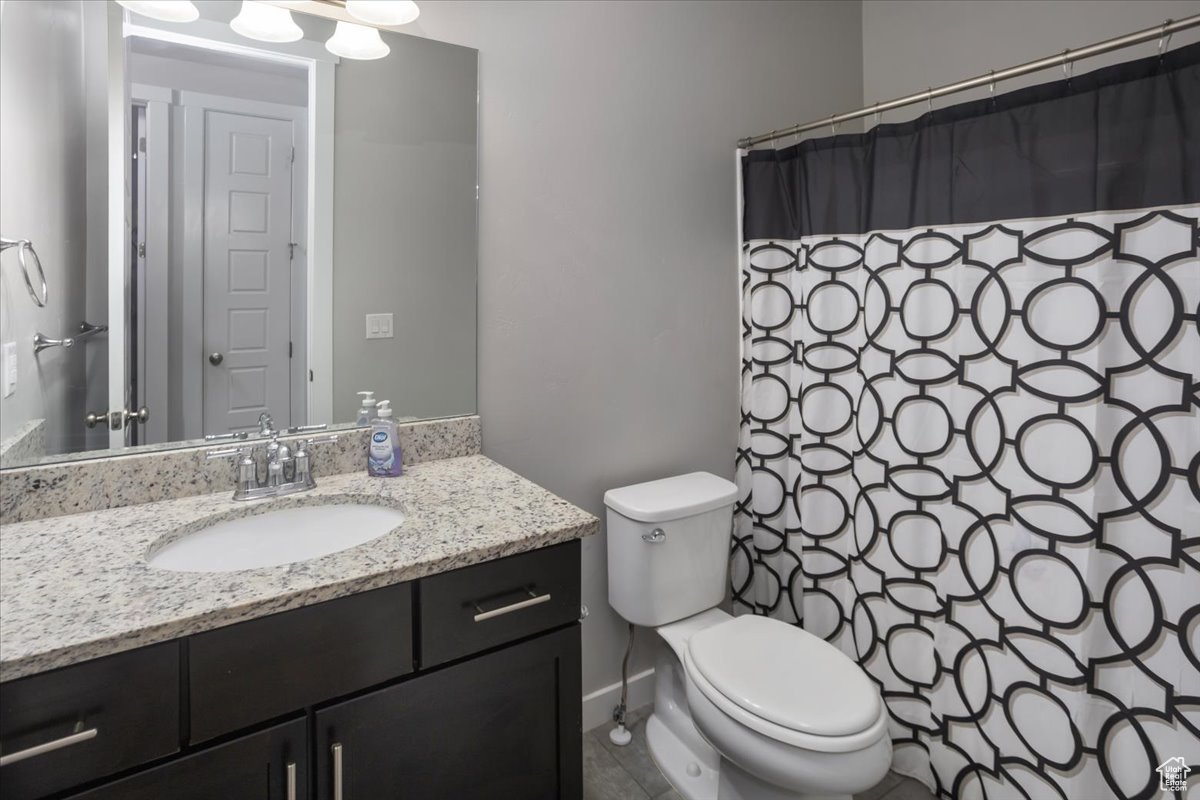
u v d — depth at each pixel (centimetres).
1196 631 123
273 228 135
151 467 122
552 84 168
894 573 171
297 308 139
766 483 204
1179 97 121
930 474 162
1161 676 127
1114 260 130
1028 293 142
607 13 176
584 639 189
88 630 76
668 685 186
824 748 123
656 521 169
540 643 112
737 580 214
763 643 154
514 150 163
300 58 136
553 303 173
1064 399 137
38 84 112
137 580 89
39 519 112
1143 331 127
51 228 114
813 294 187
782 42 214
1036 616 143
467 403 161
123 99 120
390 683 98
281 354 138
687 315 199
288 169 136
